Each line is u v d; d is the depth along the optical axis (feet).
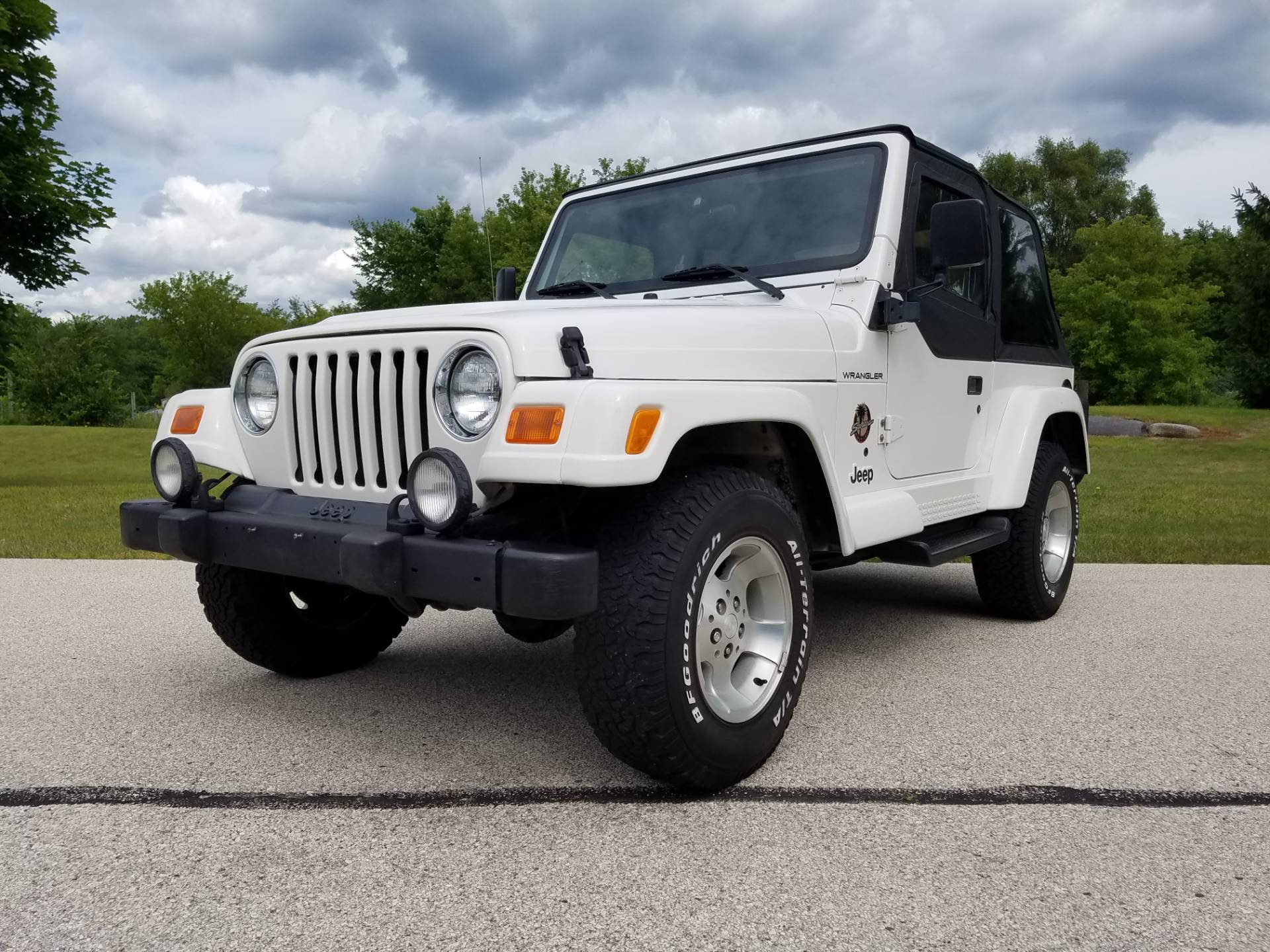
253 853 7.52
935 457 12.81
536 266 14.21
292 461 9.80
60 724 10.66
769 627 9.45
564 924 6.46
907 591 18.62
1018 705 11.37
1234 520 30.45
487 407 8.08
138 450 73.26
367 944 6.21
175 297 202.28
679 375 8.58
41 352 165.48
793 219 12.15
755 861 7.36
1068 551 16.63
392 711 11.14
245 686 12.17
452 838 7.79
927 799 8.57
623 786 8.89
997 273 14.65
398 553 7.98
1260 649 14.05
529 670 12.94
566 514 8.71
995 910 6.64
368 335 8.93
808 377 10.02
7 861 7.39
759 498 9.01
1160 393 127.34
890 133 12.05
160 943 6.23
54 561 22.29
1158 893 6.87
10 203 47.01
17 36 48.08
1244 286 116.47
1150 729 10.50
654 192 13.52
